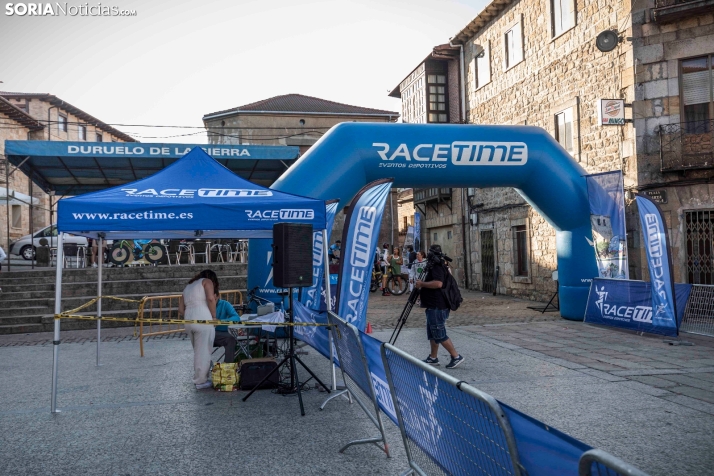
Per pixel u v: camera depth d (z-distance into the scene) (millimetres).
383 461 4246
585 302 11867
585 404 5645
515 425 2068
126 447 4629
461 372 7191
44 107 32250
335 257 17922
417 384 3154
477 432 2447
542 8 16719
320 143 10602
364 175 10664
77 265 17922
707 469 4004
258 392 6480
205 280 6809
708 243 12477
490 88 20141
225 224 6168
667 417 5207
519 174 11328
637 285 10492
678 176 12594
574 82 15258
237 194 6547
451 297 7586
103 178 17750
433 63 23797
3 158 24703
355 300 7039
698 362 7660
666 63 12859
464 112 22172
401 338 10164
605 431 4824
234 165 17047
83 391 6621
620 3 13445
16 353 9445
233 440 4770
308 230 6258
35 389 6758
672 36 12805
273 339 8430
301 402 5543
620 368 7301
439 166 10836
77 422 5367
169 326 12320
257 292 9633
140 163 16016
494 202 19531
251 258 9875
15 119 27906
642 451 4352
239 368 6898
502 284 19094
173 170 7195
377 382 4273
